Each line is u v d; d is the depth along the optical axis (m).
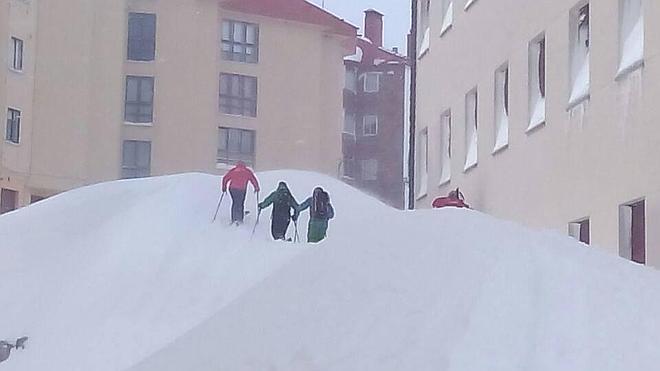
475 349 8.23
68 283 17.27
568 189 18.00
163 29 55.66
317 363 8.62
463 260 10.27
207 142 56.25
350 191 24.88
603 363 7.84
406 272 10.10
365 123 78.69
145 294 15.88
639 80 15.30
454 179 25.06
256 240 18.50
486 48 22.88
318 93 60.91
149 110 55.22
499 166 21.80
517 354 8.08
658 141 14.59
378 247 10.84
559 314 8.86
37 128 48.66
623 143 15.83
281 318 9.65
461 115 24.64
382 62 78.44
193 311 14.99
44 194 49.09
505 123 22.17
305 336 9.16
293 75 60.38
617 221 16.00
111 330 14.60
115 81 52.75
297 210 19.52
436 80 27.05
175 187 21.77
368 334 8.91
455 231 11.32
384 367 8.29
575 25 18.30
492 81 22.41
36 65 48.72
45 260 18.41
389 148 78.00
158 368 9.36
